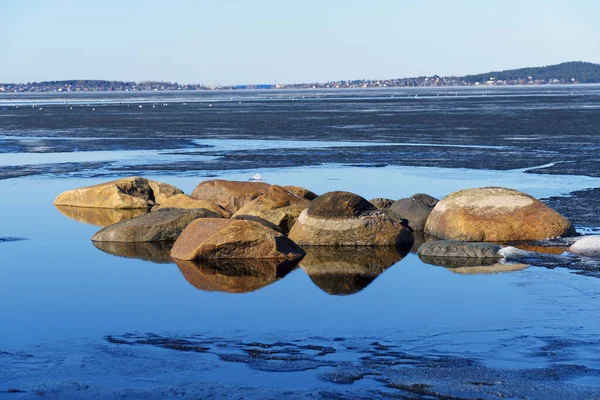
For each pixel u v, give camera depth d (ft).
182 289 40.86
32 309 37.11
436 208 55.47
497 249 47.32
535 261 45.42
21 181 85.35
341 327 33.55
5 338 32.63
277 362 29.07
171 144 132.87
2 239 55.01
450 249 47.98
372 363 28.78
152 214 56.85
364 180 81.30
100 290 40.75
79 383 27.40
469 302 37.06
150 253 50.44
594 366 28.07
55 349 31.07
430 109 271.28
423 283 41.22
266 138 143.13
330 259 48.11
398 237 52.49
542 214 52.11
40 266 46.52
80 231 58.44
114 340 32.14
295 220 57.06
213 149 121.80
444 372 27.71
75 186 81.15
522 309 35.53
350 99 463.01
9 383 27.55
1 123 213.87
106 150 123.13
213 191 65.57
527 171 86.69
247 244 48.78
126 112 285.23
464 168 90.74
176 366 28.86
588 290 38.52
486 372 27.61
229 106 347.77
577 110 239.50
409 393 25.93
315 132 156.87
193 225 50.06
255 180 81.66
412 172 87.76
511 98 412.16
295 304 37.60
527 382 26.66
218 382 27.22
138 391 26.63
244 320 34.88
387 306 36.86
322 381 27.09
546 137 134.10
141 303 38.09
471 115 218.38
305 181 81.00
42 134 164.66
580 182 76.79
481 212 52.65
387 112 250.98
